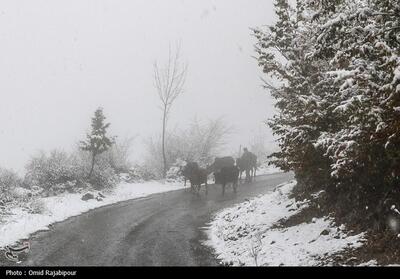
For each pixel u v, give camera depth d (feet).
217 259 41.60
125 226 56.95
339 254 34.40
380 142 34.17
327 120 41.16
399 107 31.53
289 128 44.55
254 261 38.27
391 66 31.12
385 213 35.24
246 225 51.55
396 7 33.27
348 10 35.86
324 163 43.29
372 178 37.81
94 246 46.29
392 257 30.94
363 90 33.83
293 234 42.50
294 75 46.80
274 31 46.52
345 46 35.24
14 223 55.93
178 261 40.78
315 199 48.44
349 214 39.83
